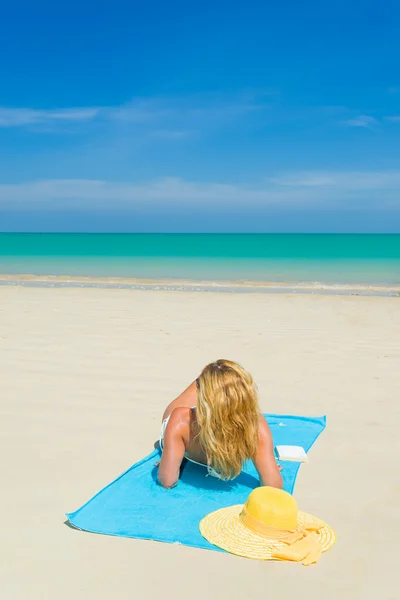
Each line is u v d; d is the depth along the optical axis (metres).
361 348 8.05
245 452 3.43
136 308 11.68
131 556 2.84
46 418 4.99
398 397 5.79
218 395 3.34
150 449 4.33
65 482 3.72
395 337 8.87
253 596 2.55
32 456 4.14
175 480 3.56
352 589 2.62
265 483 3.49
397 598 2.56
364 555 2.91
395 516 3.35
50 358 7.13
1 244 54.00
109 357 7.24
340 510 3.43
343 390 6.03
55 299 13.10
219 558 2.83
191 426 3.58
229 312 11.31
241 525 3.04
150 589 2.58
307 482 3.82
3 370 6.54
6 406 5.29
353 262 29.41
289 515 2.94
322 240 69.00
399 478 3.90
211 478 3.74
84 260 30.56
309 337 8.80
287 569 2.76
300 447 4.32
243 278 20.64
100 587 2.59
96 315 10.61
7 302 12.42
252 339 8.57
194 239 74.19
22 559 2.80
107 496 3.43
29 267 25.48
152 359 7.19
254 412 3.41
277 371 6.76
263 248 46.97
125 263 28.34
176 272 23.11
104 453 4.23
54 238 76.56
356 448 4.45
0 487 3.62
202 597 2.53
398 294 15.56
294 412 5.34
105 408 5.29
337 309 11.99
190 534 3.03
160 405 5.41
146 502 3.38
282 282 19.14
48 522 3.18
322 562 2.84
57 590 2.56
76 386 5.97
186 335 8.78
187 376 6.43
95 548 2.90
